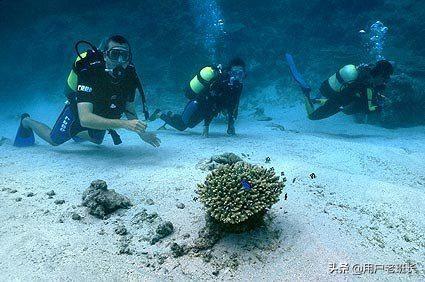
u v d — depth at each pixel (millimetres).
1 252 2408
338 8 14547
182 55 13391
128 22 16391
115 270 2293
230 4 15695
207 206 2652
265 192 2676
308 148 5867
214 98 6750
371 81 6852
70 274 2201
